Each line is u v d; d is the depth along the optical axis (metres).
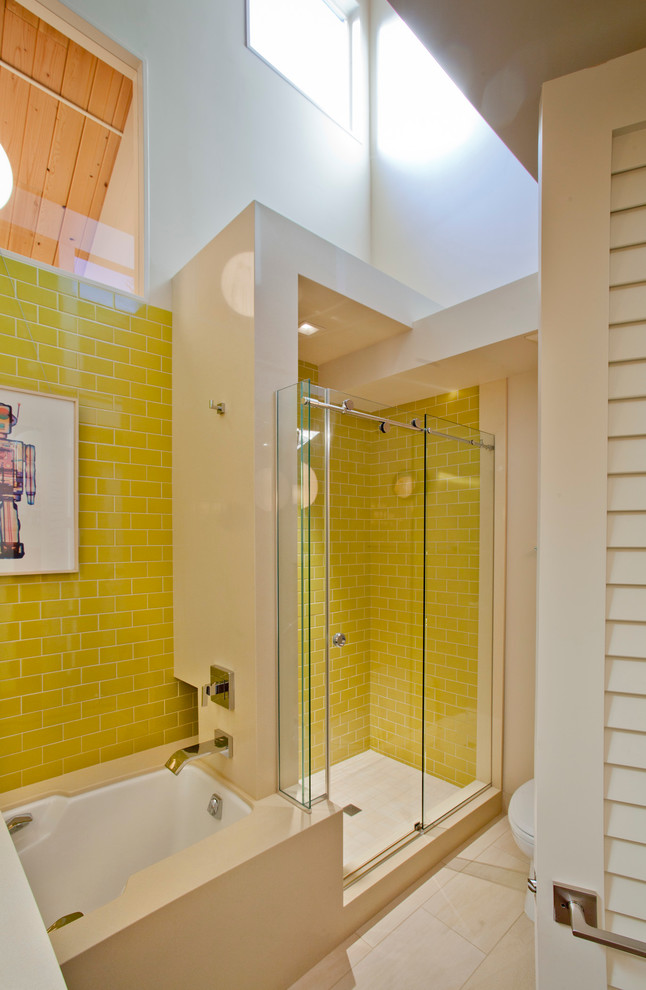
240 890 1.39
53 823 1.78
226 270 1.91
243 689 1.78
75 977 1.10
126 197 2.24
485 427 2.71
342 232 3.19
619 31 0.71
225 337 1.90
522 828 1.85
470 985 1.52
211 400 1.99
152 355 2.21
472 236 2.85
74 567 1.95
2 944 0.71
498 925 1.77
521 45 0.76
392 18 3.37
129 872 1.90
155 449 2.21
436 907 1.86
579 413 0.68
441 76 3.04
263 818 1.61
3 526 1.79
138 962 1.20
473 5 0.71
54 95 2.11
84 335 2.02
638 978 0.64
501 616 2.60
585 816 0.67
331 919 1.65
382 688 2.35
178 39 2.34
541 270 0.71
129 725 2.10
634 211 0.66
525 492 2.55
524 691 2.51
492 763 2.61
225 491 1.90
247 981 1.41
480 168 2.83
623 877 0.65
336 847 1.67
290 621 1.77
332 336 2.54
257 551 1.75
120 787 1.93
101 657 2.03
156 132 2.24
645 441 0.65
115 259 2.18
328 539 1.86
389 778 2.33
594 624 0.67
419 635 2.39
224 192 2.50
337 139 3.20
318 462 1.85
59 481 1.92
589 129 0.68
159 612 2.20
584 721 0.67
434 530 2.45
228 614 1.87
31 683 1.86
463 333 2.24
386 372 2.58
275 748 1.77
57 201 2.11
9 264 1.84
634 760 0.65
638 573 0.65
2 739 1.79
